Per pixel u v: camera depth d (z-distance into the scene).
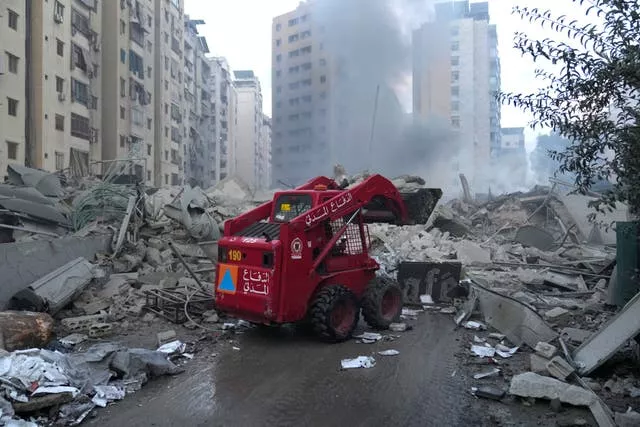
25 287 8.44
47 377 4.75
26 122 29.84
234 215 15.98
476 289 9.04
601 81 3.98
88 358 5.40
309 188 8.10
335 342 6.98
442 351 6.64
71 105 34.03
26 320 6.33
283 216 7.55
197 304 8.55
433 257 14.67
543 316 8.25
